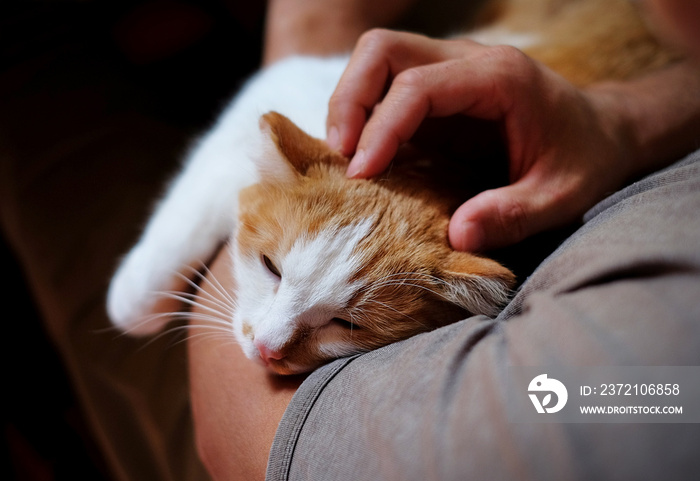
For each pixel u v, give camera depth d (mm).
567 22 459
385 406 226
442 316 334
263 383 309
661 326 197
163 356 413
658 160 329
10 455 512
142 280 380
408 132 314
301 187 340
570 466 183
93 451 506
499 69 301
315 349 330
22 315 518
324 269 328
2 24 508
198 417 327
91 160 472
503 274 297
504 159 355
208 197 385
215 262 382
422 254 324
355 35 463
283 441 246
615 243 230
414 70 306
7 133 469
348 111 327
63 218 450
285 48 460
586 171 301
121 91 513
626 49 404
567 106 305
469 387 216
